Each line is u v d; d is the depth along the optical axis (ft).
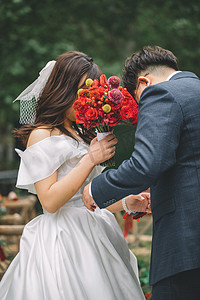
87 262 7.97
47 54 30.32
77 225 8.34
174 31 35.27
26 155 8.11
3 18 30.19
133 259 9.39
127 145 9.59
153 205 7.41
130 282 8.32
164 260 7.07
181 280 6.98
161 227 7.20
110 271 8.17
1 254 15.29
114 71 29.73
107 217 9.16
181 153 7.05
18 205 18.53
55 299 7.55
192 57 34.53
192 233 6.86
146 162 6.74
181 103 7.00
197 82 7.41
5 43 30.73
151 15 36.09
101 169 9.18
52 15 33.12
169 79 7.66
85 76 8.40
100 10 34.81
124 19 35.24
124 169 7.06
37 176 7.96
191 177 6.98
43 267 7.86
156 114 6.95
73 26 34.45
